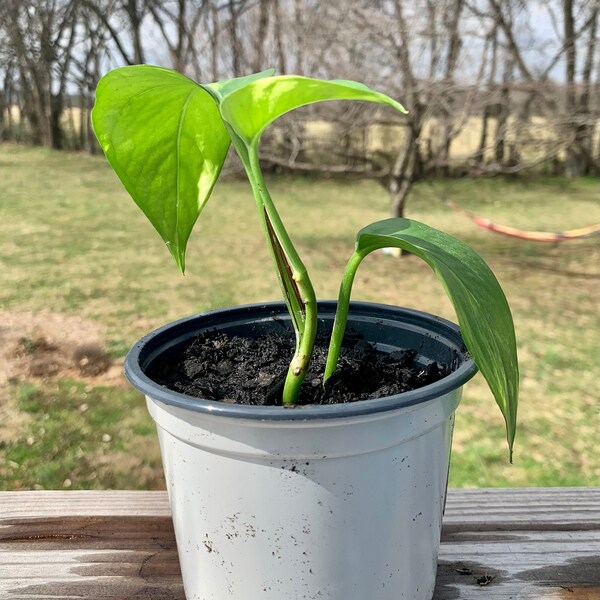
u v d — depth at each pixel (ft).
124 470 5.42
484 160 17.04
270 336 2.05
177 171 1.82
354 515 1.43
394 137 17.78
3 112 33.37
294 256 1.47
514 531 2.11
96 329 8.39
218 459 1.42
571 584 1.89
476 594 1.85
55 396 6.63
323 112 11.80
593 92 10.75
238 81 1.63
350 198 18.70
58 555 2.01
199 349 1.92
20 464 5.50
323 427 1.32
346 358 1.85
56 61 30.14
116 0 27.27
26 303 9.36
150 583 1.90
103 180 21.97
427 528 1.62
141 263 11.60
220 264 11.52
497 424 6.05
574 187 20.66
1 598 1.84
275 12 13.55
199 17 19.69
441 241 1.66
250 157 1.47
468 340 1.30
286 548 1.45
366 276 10.82
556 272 11.35
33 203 17.46
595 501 2.28
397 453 1.44
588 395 6.63
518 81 11.29
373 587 1.53
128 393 6.72
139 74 1.51
